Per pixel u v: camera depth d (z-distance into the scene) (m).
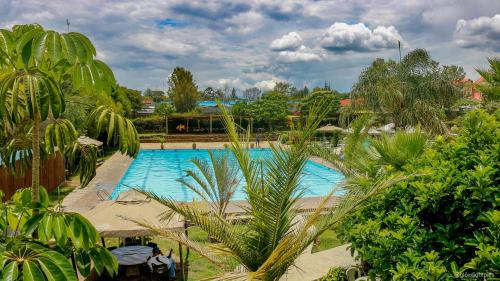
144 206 9.58
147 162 33.22
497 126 4.68
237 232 5.33
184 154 37.72
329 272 7.81
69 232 3.77
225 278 4.54
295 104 62.88
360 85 26.39
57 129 4.28
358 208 4.89
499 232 3.49
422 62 24.77
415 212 4.31
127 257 9.57
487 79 9.45
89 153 4.61
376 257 4.20
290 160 4.86
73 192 18.64
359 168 9.79
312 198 14.15
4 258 3.28
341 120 28.53
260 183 5.46
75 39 3.34
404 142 8.58
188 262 10.34
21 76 3.37
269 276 5.00
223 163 6.55
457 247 3.93
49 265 3.29
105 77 3.76
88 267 4.07
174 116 52.72
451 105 24.53
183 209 5.34
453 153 4.72
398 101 23.30
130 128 4.07
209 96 92.25
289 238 4.84
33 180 4.10
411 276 3.67
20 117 4.31
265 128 54.50
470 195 4.08
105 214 9.16
